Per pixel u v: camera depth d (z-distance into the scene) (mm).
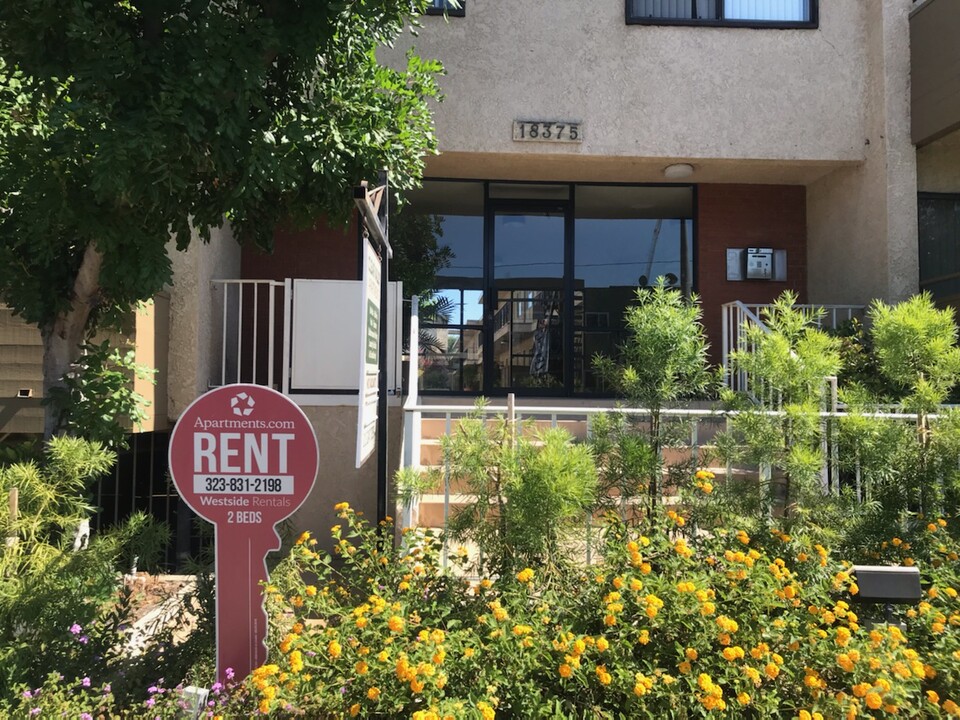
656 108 7219
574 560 3246
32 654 2627
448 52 7109
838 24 7305
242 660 2674
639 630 2615
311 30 3994
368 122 4527
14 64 3922
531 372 8273
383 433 4004
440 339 8234
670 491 3574
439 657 2385
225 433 2695
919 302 3896
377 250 4168
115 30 3600
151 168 3752
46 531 3494
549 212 8352
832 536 3311
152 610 3844
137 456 6309
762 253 8133
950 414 3650
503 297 8312
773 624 2686
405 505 3477
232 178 4328
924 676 2549
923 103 6793
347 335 5914
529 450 3225
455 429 4031
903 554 3383
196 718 2432
